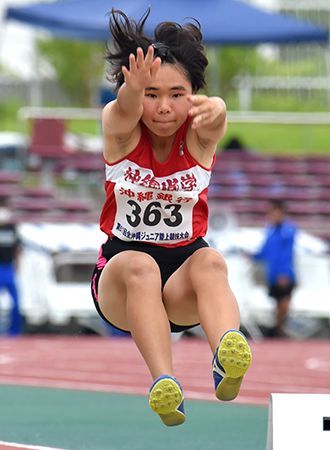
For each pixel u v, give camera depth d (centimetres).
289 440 1010
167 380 1008
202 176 1125
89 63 7662
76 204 4109
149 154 1112
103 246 1159
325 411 1019
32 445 1384
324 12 6294
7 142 4794
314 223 4134
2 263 3253
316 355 2884
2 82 7856
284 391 2103
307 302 3488
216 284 1070
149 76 1059
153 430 1548
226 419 1677
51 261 3353
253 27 4153
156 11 4056
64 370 2498
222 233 3466
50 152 4638
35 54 7569
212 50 6994
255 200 4384
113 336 3397
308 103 6988
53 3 4159
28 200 4178
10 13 4188
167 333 1057
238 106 6894
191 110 1059
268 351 3000
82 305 3325
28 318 3378
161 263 1130
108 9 4075
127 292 1074
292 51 7394
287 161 4791
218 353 1009
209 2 4184
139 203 1116
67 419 1677
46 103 7650
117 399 1962
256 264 3638
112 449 1362
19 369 2514
